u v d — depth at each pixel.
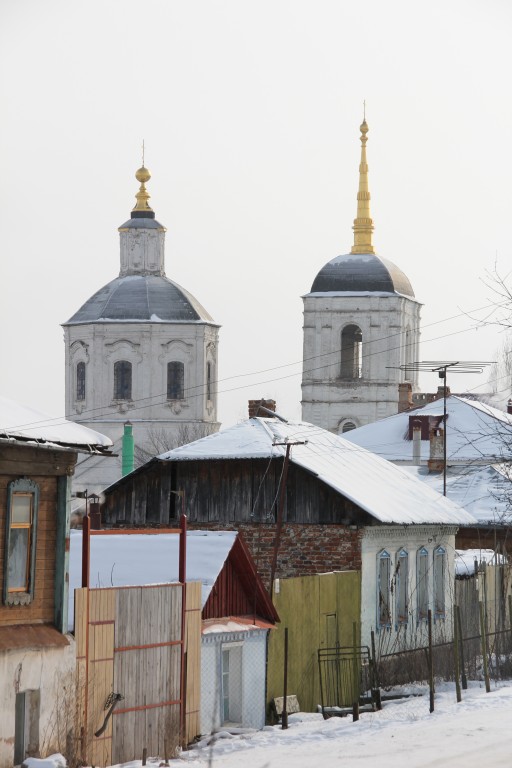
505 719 55.28
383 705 65.44
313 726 58.00
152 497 81.81
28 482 48.41
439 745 48.88
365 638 72.81
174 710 53.97
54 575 49.50
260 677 60.31
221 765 46.22
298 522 76.75
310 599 66.19
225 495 79.69
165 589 53.81
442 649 74.19
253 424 82.94
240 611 60.12
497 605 88.94
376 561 76.12
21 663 46.75
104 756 50.38
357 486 78.00
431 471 127.44
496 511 100.38
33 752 47.16
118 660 51.38
